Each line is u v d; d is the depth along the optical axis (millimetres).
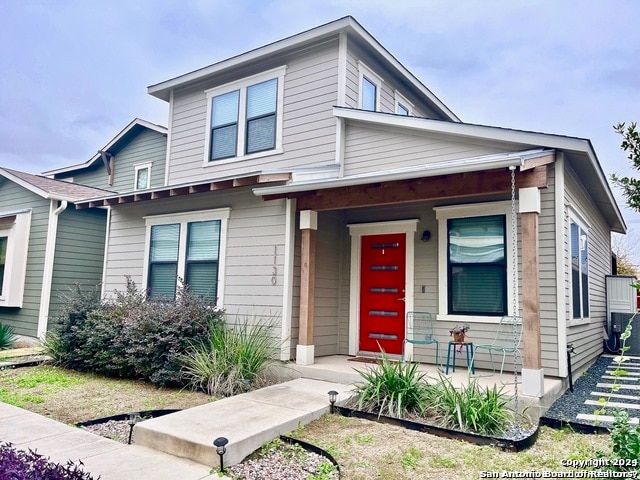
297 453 4043
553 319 5961
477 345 6465
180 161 10016
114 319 7266
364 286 8039
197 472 3639
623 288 11586
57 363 7953
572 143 5820
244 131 9141
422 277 7375
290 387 6008
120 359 6891
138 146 13109
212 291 8008
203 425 4359
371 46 8641
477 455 3928
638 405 5098
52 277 10336
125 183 13250
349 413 5031
